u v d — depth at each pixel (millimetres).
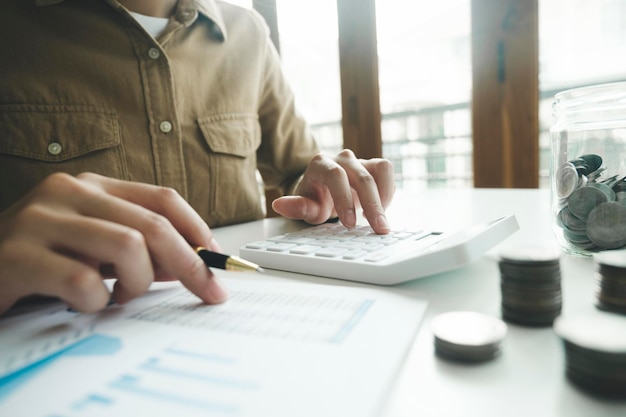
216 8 834
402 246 388
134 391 180
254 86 863
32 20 668
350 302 279
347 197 506
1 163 661
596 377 165
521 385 176
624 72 1550
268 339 226
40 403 176
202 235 360
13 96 656
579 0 1461
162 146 727
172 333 242
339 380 180
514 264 237
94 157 686
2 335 256
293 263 380
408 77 1856
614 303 240
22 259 268
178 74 748
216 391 176
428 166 2398
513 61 1338
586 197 352
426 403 167
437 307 272
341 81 1680
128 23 696
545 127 1447
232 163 812
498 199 774
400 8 1609
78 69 680
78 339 241
